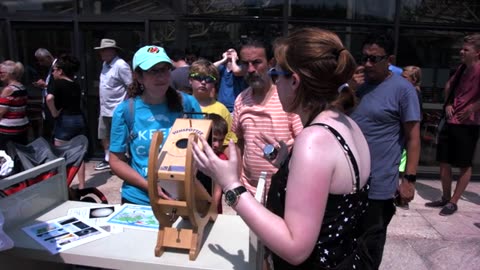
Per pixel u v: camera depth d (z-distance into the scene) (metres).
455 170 5.38
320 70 1.13
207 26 5.22
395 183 2.36
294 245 1.05
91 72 5.56
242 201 1.14
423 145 5.34
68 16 5.38
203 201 1.67
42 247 1.56
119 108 2.06
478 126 3.94
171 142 1.53
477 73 3.79
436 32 5.12
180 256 1.51
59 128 4.47
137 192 2.07
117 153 2.07
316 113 1.21
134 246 1.58
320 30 1.19
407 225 3.74
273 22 5.14
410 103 2.30
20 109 4.21
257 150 2.28
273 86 2.33
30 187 1.85
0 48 5.57
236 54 4.06
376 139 2.33
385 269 3.00
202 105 2.89
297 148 1.11
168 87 2.08
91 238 1.64
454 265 3.06
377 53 2.29
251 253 1.44
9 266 1.62
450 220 3.88
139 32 5.41
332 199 1.13
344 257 1.20
